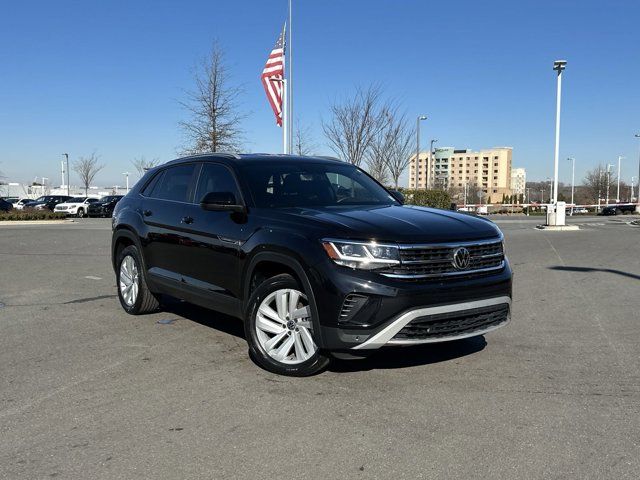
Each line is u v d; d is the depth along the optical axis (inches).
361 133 1051.9
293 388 170.1
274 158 230.2
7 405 159.8
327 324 163.5
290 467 124.0
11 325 250.5
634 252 540.7
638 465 123.7
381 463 125.3
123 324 251.3
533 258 494.6
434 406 156.3
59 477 120.7
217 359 199.5
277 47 812.6
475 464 124.5
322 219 176.4
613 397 163.0
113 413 153.4
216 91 1081.4
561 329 241.3
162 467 124.6
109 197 1738.4
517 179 5255.9
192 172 240.1
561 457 127.3
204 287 214.2
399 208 201.5
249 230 192.1
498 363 193.6
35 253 543.2
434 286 163.0
